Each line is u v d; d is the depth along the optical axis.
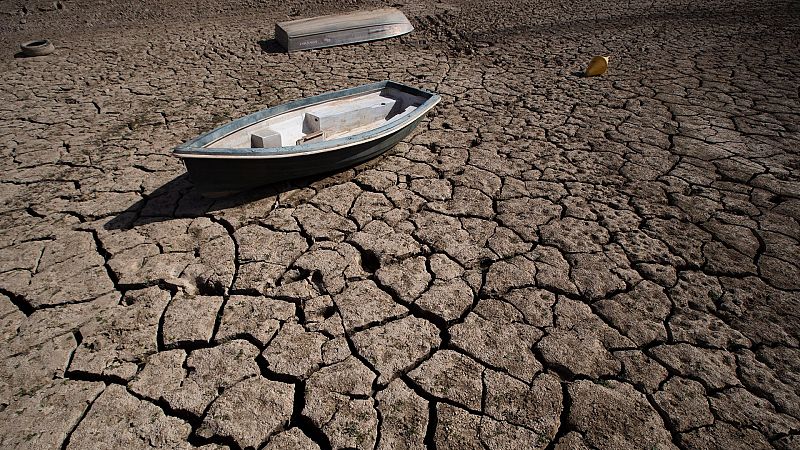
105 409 2.48
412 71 7.55
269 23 10.44
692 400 2.46
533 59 7.91
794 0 10.48
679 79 6.68
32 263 3.53
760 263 3.37
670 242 3.61
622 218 3.90
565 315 2.99
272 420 2.41
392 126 4.55
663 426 2.34
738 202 4.05
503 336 2.86
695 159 4.72
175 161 4.94
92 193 4.41
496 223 3.88
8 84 7.16
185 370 2.68
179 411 2.46
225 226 3.90
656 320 2.94
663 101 6.04
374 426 2.37
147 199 4.29
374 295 3.18
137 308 3.11
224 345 2.84
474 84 6.92
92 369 2.69
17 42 9.31
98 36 9.65
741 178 4.38
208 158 3.52
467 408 2.45
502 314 3.01
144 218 4.03
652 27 9.27
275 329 2.93
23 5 11.41
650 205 4.05
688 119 5.54
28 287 3.29
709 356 2.69
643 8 10.77
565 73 7.20
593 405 2.44
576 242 3.63
